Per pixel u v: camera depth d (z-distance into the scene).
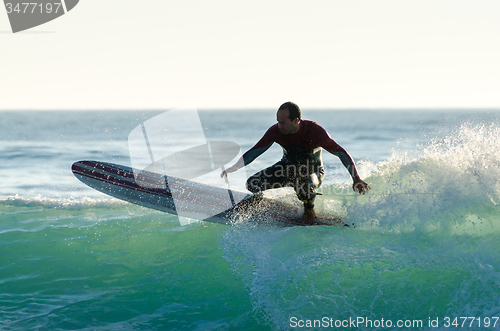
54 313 2.72
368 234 3.35
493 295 2.51
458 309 2.48
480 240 2.99
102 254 3.56
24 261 3.42
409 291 2.66
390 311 2.54
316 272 2.93
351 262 2.99
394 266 2.89
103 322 2.63
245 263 3.28
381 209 3.53
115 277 3.20
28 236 3.91
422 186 3.60
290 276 2.96
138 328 2.57
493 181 3.42
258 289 2.93
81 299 2.90
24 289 3.02
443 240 3.08
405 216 3.38
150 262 3.42
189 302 2.86
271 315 2.66
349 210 3.70
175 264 3.36
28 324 2.58
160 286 3.07
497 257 2.80
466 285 2.63
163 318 2.68
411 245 3.10
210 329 2.56
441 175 3.62
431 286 2.67
